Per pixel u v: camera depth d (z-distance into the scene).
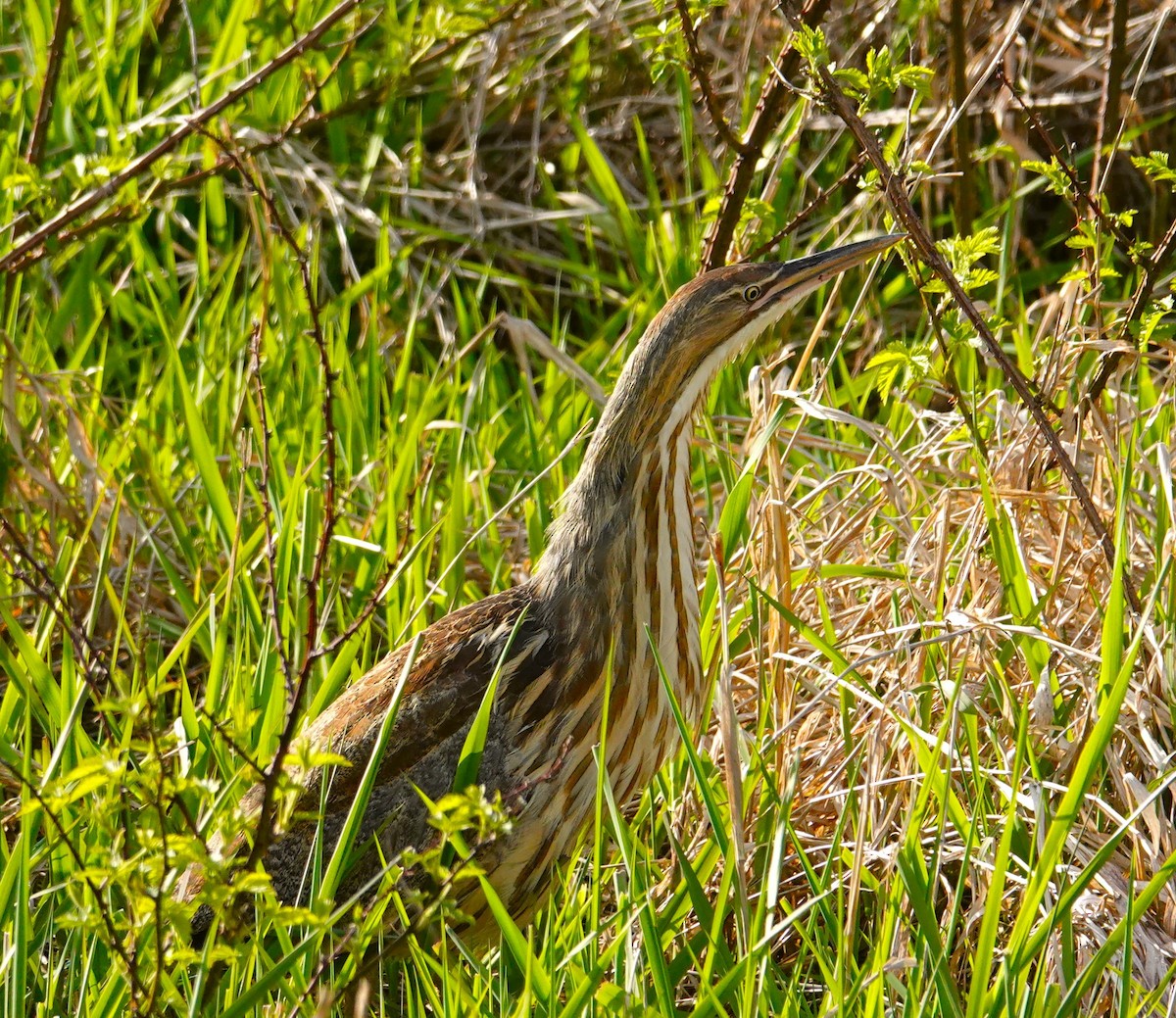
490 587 9.30
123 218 9.34
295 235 11.35
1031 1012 5.61
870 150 7.29
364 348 10.86
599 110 13.02
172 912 5.13
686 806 7.27
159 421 10.04
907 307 11.45
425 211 12.10
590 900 6.32
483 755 6.83
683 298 7.06
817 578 7.70
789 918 5.73
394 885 5.94
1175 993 6.06
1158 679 7.12
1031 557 8.08
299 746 5.29
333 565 8.99
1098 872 6.41
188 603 8.57
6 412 9.02
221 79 11.84
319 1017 5.37
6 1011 5.88
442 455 10.02
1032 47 11.69
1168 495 7.22
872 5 11.95
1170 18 11.45
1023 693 7.36
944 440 8.32
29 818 6.10
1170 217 11.49
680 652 7.12
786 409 7.88
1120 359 8.12
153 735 5.16
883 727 7.14
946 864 6.99
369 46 12.17
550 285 12.38
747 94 11.80
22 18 12.48
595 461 7.03
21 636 7.30
